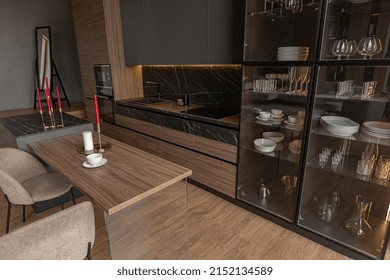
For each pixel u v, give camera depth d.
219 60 2.52
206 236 2.12
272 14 2.22
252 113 2.42
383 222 2.10
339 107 2.05
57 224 1.16
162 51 3.11
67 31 5.31
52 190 1.94
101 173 1.59
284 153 2.35
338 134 1.93
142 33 3.32
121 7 3.53
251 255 1.92
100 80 4.00
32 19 4.90
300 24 2.15
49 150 2.00
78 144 2.14
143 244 1.78
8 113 4.61
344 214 2.22
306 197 2.20
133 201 1.32
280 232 2.18
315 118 1.96
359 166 1.97
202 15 2.55
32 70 5.08
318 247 2.00
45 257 1.15
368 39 1.71
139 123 3.48
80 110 4.90
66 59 5.40
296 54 2.01
